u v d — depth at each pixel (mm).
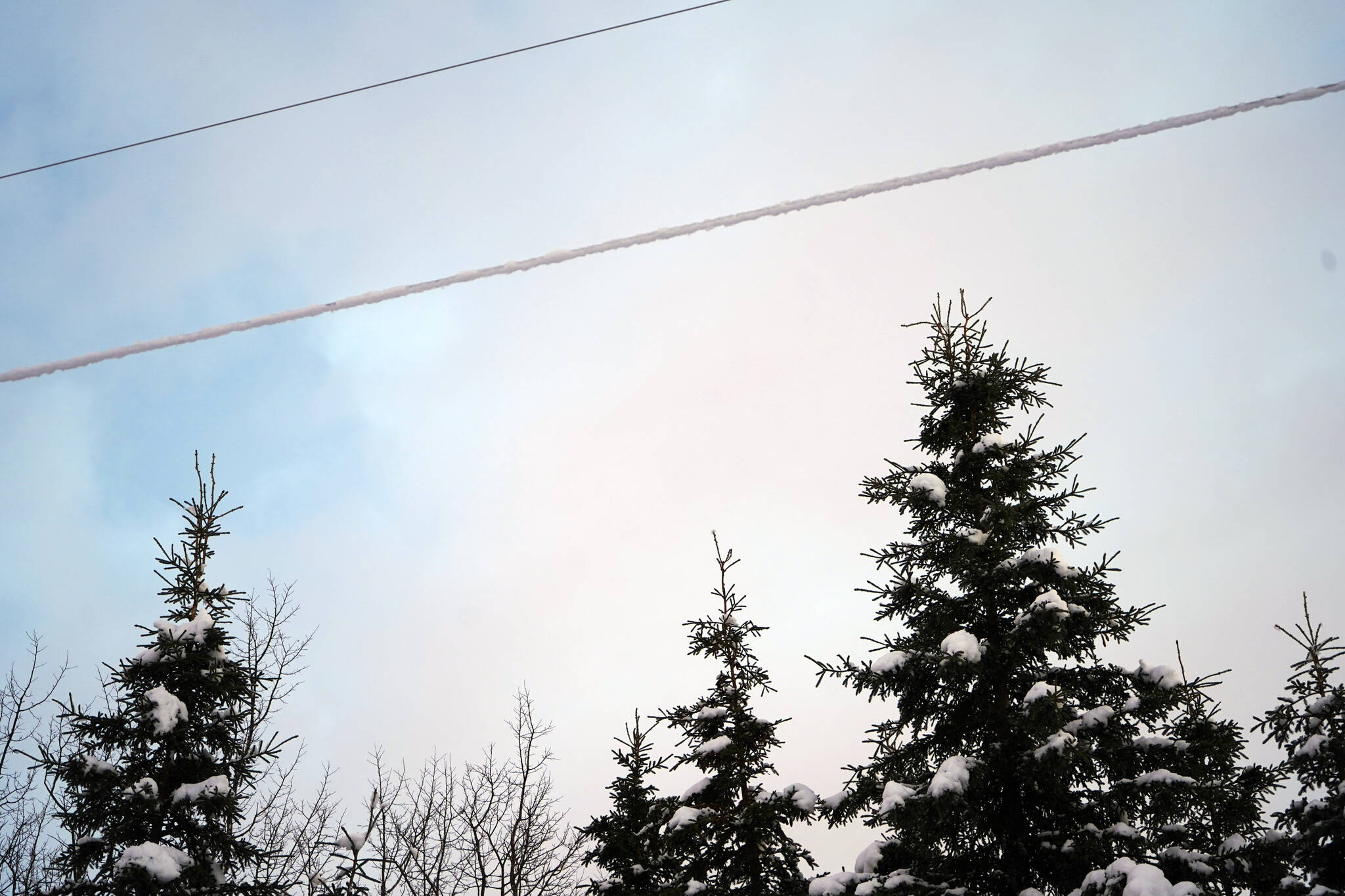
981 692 12977
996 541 13305
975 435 14211
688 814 14250
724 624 15727
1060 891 11867
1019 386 13977
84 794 12805
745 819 14336
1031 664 13008
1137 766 12023
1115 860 11062
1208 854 11539
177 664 13820
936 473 14086
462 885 20734
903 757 12914
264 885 13164
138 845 12391
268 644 22531
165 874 12008
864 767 13000
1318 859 11391
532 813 21422
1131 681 12414
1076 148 9227
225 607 14625
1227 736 11680
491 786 22078
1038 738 12117
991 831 12406
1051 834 11961
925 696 13102
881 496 13859
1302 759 11555
